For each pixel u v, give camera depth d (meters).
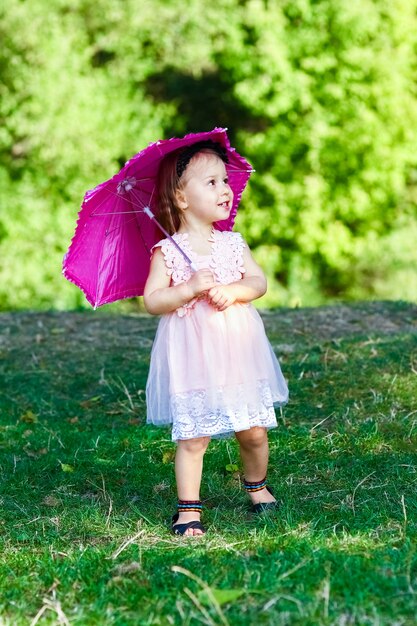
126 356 7.18
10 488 4.77
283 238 14.62
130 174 4.20
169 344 4.07
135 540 4.01
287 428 5.45
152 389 4.13
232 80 14.27
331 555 3.63
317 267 14.80
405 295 13.75
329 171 14.30
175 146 4.15
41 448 5.41
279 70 13.63
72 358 7.20
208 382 3.98
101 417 6.03
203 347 4.01
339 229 14.49
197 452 4.10
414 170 14.79
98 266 4.30
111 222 4.28
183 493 4.12
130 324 8.22
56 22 13.91
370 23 13.64
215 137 4.25
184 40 14.12
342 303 8.77
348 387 6.08
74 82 13.88
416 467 4.75
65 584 3.54
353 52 13.73
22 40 13.81
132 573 3.61
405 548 3.68
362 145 14.13
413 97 14.26
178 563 3.67
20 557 3.87
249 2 13.74
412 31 13.95
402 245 14.82
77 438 5.54
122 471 4.98
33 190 14.19
